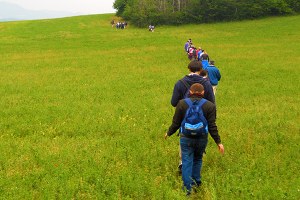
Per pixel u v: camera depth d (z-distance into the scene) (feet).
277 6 268.00
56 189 21.63
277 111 43.52
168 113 42.63
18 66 97.35
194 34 197.98
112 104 48.39
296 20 237.66
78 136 34.40
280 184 22.18
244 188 21.33
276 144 30.19
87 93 57.31
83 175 23.72
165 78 71.67
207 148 28.99
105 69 87.35
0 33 228.22
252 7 263.90
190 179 21.50
